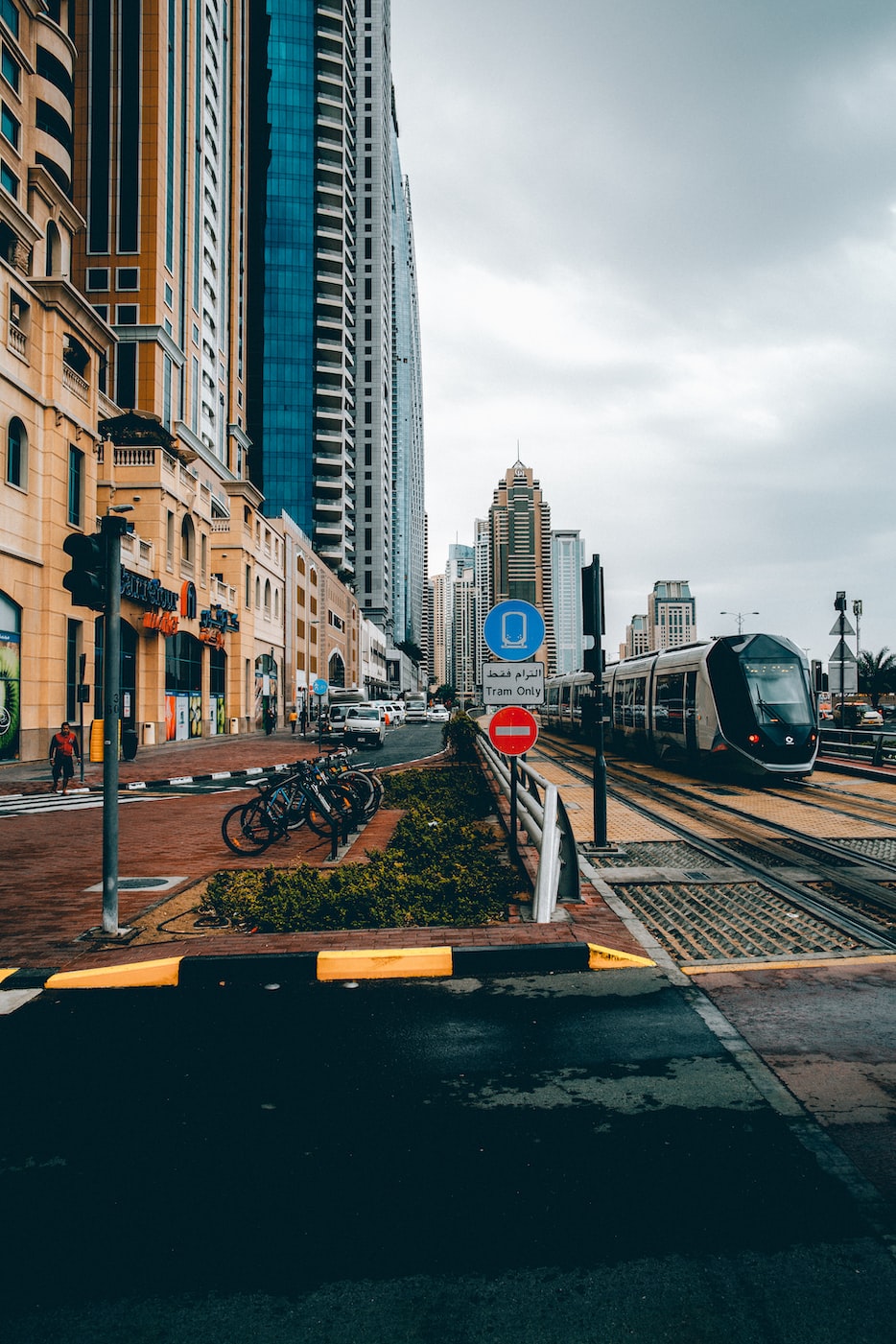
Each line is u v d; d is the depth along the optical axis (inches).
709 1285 97.6
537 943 222.1
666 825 466.6
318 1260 103.3
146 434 1310.3
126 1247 106.4
